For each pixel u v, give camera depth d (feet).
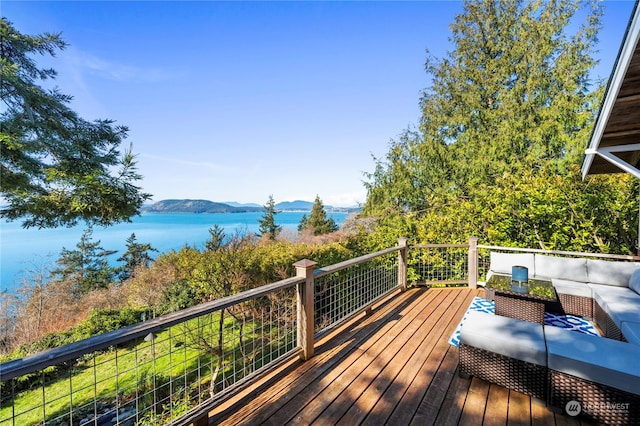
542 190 21.71
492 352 8.25
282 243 33.96
